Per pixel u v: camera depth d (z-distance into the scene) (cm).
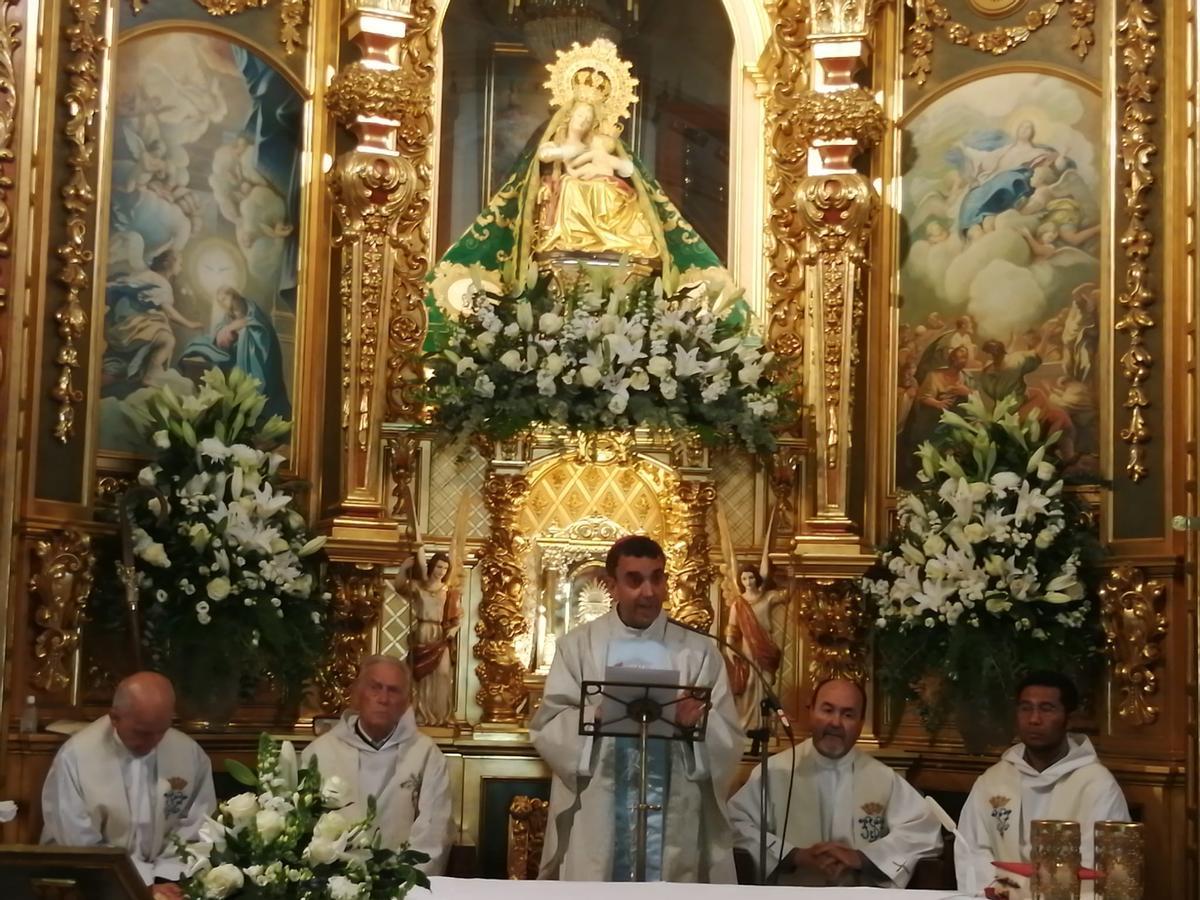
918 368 905
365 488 864
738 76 957
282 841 419
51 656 772
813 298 901
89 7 808
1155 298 835
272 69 896
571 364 844
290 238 896
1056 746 737
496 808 839
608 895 527
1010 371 881
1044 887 479
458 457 873
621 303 864
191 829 752
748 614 873
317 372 892
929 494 859
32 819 750
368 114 881
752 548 895
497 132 955
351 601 862
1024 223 889
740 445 870
